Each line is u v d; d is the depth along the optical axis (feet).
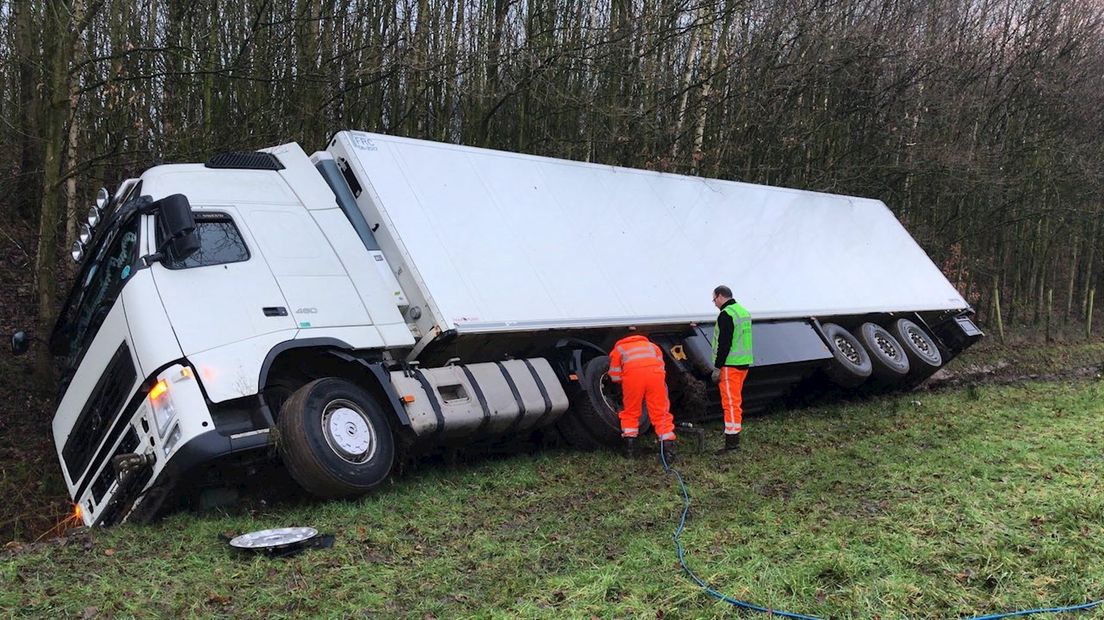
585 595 14.10
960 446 25.70
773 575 14.40
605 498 21.33
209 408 18.94
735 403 27.27
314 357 21.93
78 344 23.04
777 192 39.81
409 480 22.75
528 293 25.93
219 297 20.27
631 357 25.49
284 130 39.34
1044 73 65.87
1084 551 15.19
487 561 16.56
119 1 36.47
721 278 33.14
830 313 36.78
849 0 54.13
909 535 16.29
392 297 23.44
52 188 30.76
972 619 12.59
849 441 28.32
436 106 47.75
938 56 58.54
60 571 15.48
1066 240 75.51
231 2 40.91
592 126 49.19
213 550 16.92
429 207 25.43
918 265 45.16
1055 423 29.27
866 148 61.05
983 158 61.77
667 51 52.47
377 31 45.37
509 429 24.64
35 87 37.78
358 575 15.64
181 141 35.73
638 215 31.99
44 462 27.02
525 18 49.26
